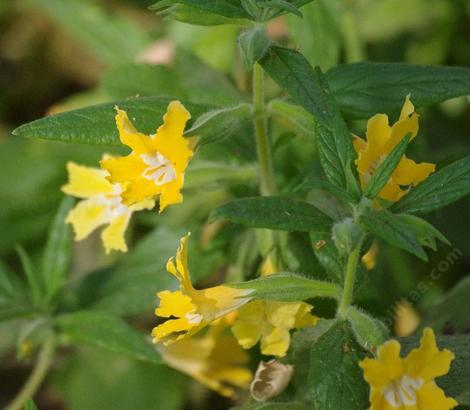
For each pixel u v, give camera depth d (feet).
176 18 1.67
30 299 2.01
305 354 1.71
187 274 1.62
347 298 1.63
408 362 1.55
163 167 1.64
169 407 2.07
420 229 1.59
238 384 1.98
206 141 1.67
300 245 1.79
